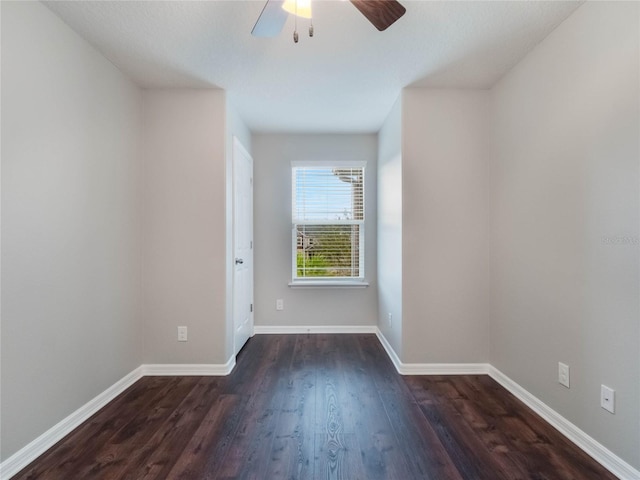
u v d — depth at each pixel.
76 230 1.82
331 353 2.94
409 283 2.48
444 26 1.76
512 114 2.18
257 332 3.54
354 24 1.75
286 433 1.71
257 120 3.14
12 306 1.44
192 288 2.50
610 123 1.44
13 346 1.44
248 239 3.33
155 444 1.62
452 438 1.67
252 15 1.68
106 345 2.07
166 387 2.27
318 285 3.48
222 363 2.49
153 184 2.49
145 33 1.83
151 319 2.49
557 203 1.77
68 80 1.76
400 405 2.01
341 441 1.64
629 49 1.35
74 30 1.79
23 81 1.49
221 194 2.50
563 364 1.72
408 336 2.49
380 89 2.50
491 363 2.45
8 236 1.42
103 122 2.05
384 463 1.48
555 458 1.51
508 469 1.44
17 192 1.46
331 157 3.57
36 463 1.48
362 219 3.61
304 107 2.83
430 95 2.48
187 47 1.96
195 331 2.50
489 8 1.62
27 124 1.51
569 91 1.68
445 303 2.49
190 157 2.49
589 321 1.56
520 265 2.10
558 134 1.76
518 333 2.12
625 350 1.38
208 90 2.49
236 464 1.47
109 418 1.87
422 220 2.49
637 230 1.33
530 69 1.99
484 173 2.48
